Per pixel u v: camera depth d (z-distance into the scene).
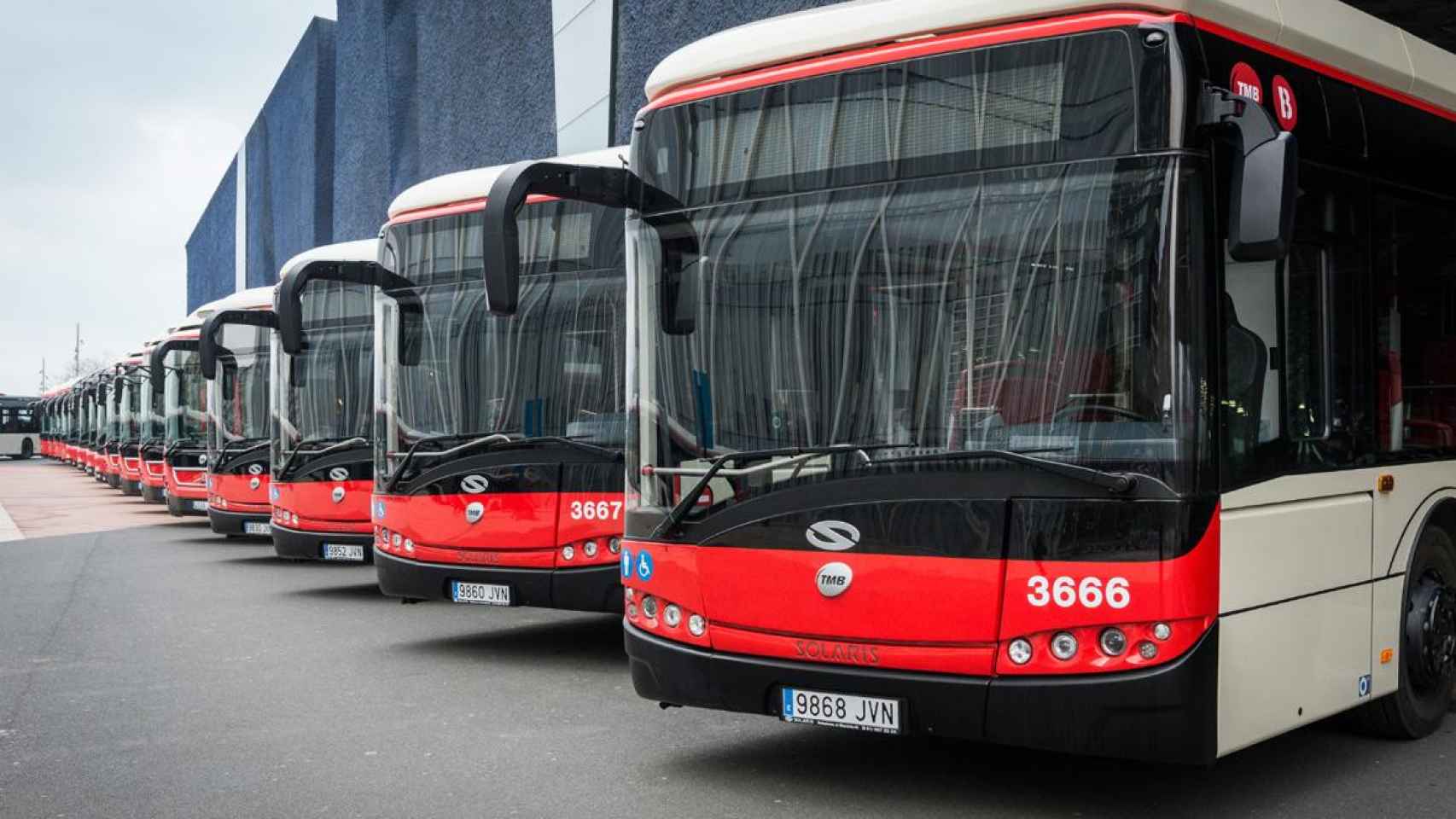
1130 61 4.93
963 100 5.25
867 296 5.38
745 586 5.55
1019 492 4.93
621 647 9.91
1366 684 5.97
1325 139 5.87
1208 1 5.16
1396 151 6.40
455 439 9.44
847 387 5.38
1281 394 5.38
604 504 8.73
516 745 6.73
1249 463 5.10
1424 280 6.58
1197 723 4.71
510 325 9.34
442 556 9.25
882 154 5.43
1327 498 5.67
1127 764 6.21
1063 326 4.95
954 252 5.20
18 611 12.43
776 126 5.72
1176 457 4.73
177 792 5.95
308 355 13.30
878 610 5.18
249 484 17.39
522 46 22.42
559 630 10.77
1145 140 4.88
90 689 8.46
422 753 6.57
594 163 8.86
